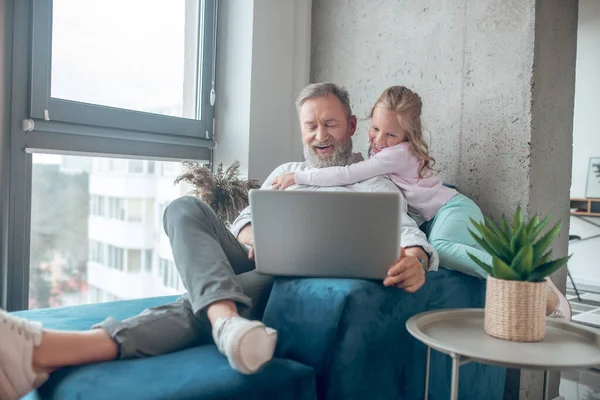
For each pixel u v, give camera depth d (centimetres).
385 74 227
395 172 182
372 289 125
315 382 118
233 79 247
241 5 244
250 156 241
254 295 142
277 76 251
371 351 125
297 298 128
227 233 157
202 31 247
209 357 116
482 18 194
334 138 190
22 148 187
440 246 162
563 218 197
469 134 197
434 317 133
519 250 120
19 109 186
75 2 202
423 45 213
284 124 255
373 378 126
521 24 184
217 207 206
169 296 183
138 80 225
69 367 110
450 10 204
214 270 126
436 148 207
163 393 96
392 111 182
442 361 147
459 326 130
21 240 188
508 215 186
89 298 217
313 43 258
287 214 126
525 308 117
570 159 199
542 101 185
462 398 153
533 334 117
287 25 255
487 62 193
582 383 229
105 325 117
